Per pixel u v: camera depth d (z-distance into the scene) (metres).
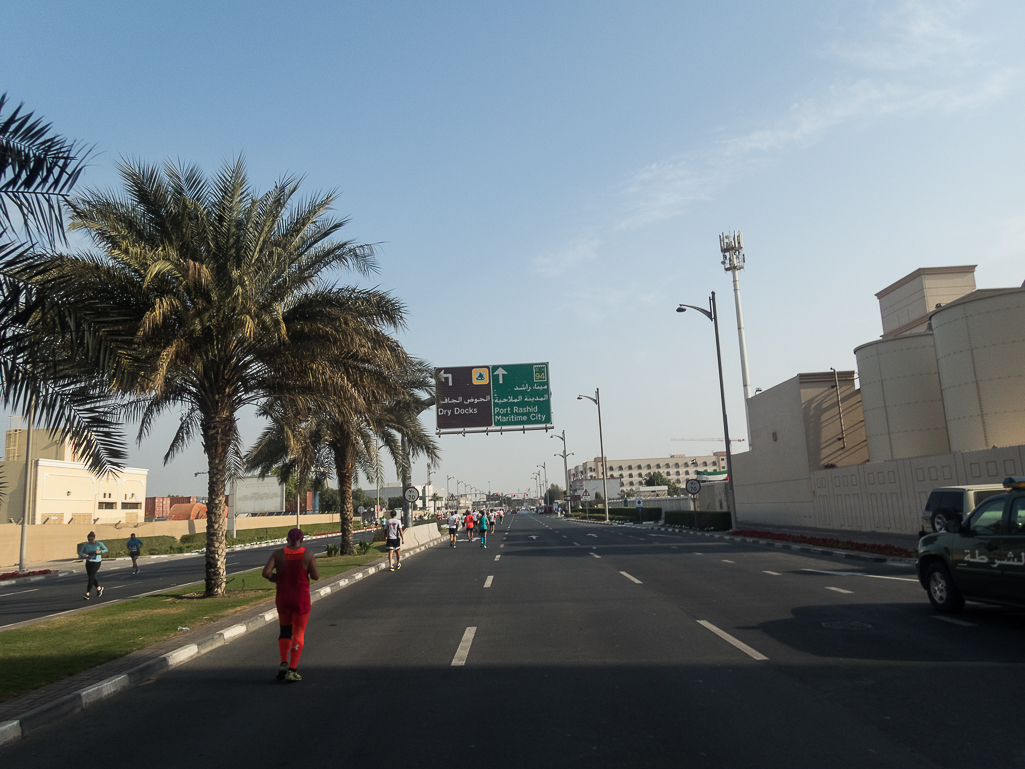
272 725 6.39
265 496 91.19
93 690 7.43
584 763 5.20
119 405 15.05
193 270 13.45
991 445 25.81
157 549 49.16
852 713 6.13
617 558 23.22
